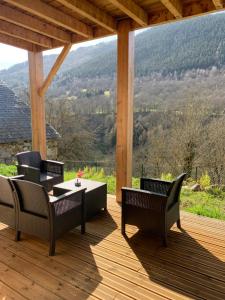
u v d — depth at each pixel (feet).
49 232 8.38
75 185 11.54
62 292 6.72
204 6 10.59
